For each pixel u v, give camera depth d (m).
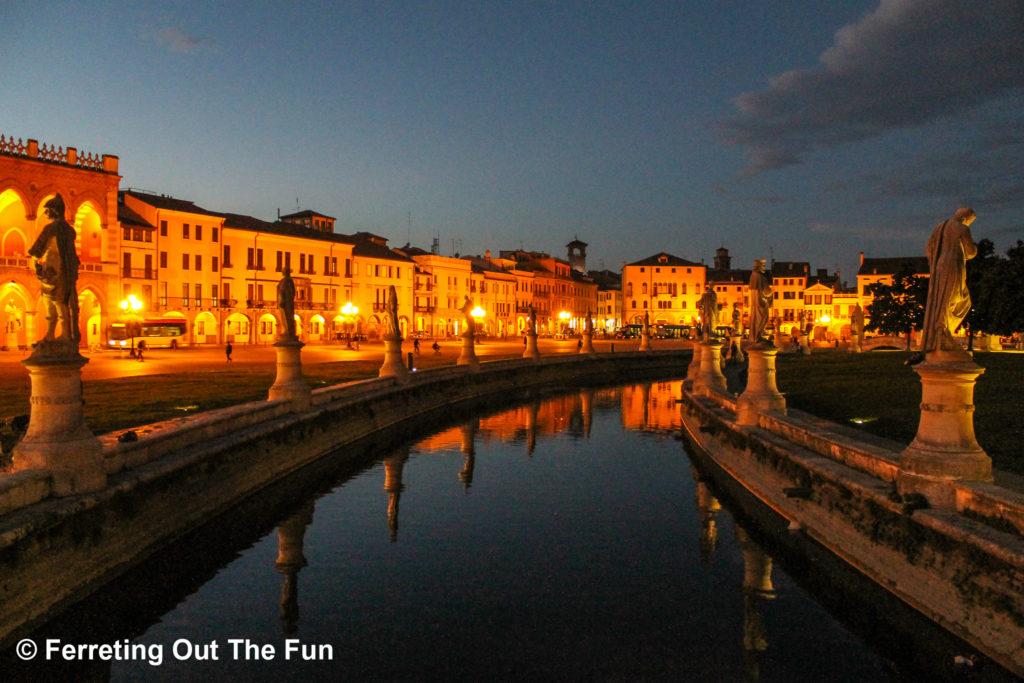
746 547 13.84
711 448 21.95
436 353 70.38
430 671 8.93
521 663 9.12
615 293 174.75
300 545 13.98
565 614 10.62
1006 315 45.28
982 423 16.47
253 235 86.00
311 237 93.25
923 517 9.41
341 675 8.91
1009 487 10.36
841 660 9.23
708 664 9.07
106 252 67.56
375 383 29.17
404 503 17.27
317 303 93.75
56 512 9.91
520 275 138.88
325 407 23.00
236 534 14.74
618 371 65.69
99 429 17.75
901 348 74.88
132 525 11.84
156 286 75.25
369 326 102.44
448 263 118.25
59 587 9.90
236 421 17.56
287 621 10.45
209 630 10.25
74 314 11.03
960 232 9.59
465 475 20.50
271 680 8.84
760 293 19.09
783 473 14.71
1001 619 7.99
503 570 12.42
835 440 13.46
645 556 13.30
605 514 16.27
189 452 14.47
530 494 18.06
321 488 18.84
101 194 66.69
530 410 37.28
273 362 50.16
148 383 31.77
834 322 139.38
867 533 10.88
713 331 30.22
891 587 10.05
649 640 9.78
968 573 8.56
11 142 60.62
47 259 10.59
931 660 9.00
